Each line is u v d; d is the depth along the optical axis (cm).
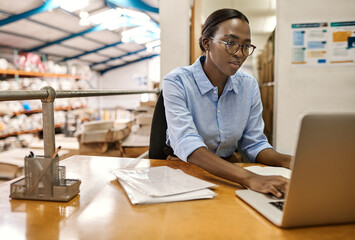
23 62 746
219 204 68
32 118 760
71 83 954
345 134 50
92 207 66
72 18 785
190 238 52
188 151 97
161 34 241
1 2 624
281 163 104
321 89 229
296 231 55
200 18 256
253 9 377
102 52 1206
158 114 135
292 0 226
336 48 224
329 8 222
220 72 116
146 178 83
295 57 229
